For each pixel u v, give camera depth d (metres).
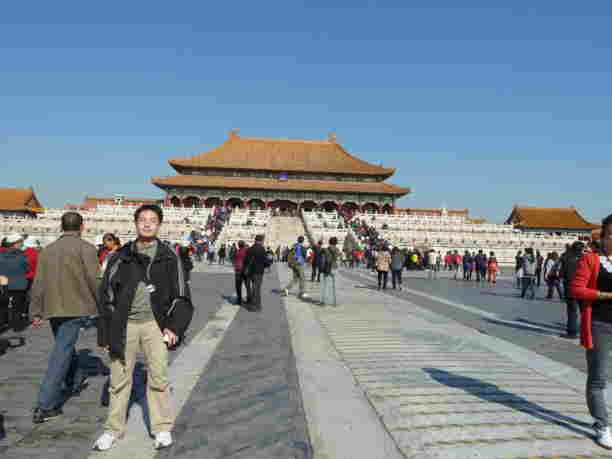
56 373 6.29
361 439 5.59
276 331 12.34
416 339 11.45
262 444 5.47
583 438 5.77
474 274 42.94
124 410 5.50
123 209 72.12
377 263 24.12
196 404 6.80
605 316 5.72
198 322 13.66
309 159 113.25
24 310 13.08
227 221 70.88
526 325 14.42
